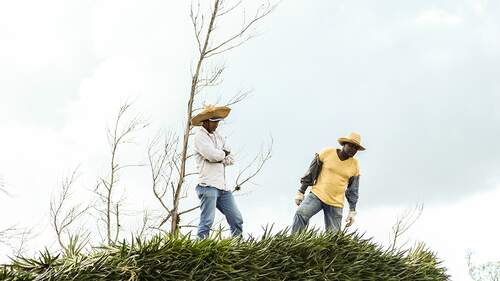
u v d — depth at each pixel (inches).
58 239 583.2
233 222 365.4
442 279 402.3
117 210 593.9
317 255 339.9
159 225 558.6
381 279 361.1
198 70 561.6
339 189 405.1
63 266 284.4
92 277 281.7
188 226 501.7
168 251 298.5
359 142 406.6
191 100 560.1
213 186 358.0
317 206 404.5
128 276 286.0
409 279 377.7
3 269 280.5
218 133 372.2
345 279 341.7
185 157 560.1
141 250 295.1
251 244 324.5
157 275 291.1
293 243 335.0
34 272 287.4
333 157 407.2
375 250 371.2
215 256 306.8
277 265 322.7
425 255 404.2
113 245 299.9
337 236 356.5
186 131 561.0
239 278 305.9
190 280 294.0
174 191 556.4
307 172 410.6
